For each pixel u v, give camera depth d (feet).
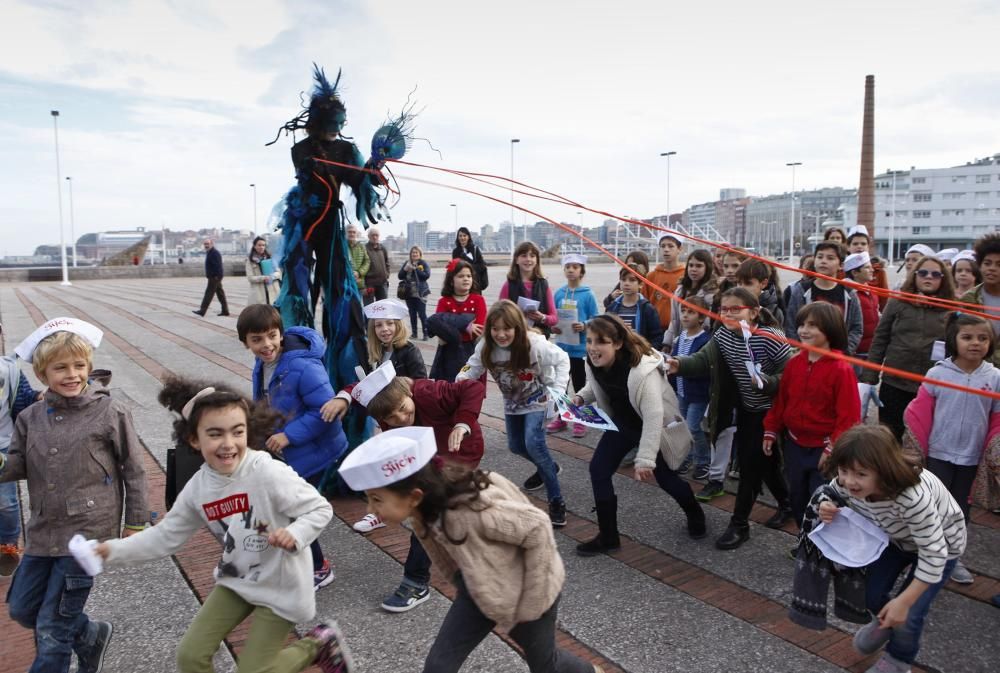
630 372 13.80
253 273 45.39
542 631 8.39
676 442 14.14
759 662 10.53
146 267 136.56
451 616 8.45
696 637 11.21
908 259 25.03
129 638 11.49
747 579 13.14
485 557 7.80
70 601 9.68
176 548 9.04
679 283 22.15
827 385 12.88
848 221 452.76
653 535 15.16
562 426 23.30
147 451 21.04
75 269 130.00
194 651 8.63
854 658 10.61
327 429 13.15
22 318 57.98
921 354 16.52
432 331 18.47
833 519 9.78
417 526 8.16
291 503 8.78
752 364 13.97
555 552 8.27
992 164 417.90
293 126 16.98
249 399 9.24
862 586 9.64
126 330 48.96
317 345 13.47
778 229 548.31
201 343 42.45
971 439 12.68
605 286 86.22
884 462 8.92
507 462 20.10
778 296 19.33
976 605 12.07
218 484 8.86
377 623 11.80
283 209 17.25
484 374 15.83
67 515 9.66
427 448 7.73
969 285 20.42
